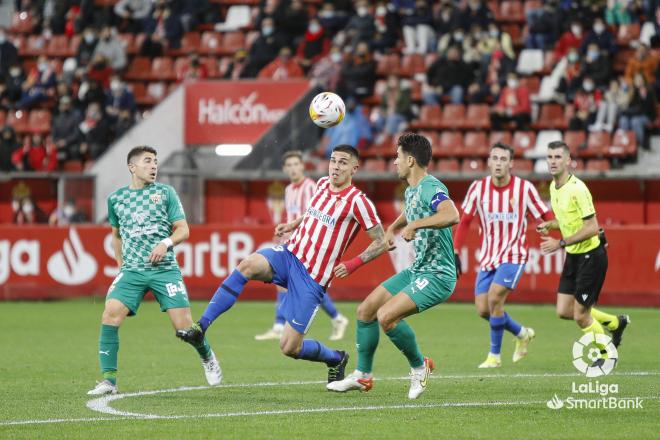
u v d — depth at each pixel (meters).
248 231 54.25
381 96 66.19
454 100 66.94
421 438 20.02
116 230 26.84
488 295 32.50
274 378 29.56
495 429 20.97
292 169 40.22
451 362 33.28
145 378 29.56
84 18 77.69
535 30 69.62
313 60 68.88
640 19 71.12
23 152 65.81
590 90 64.88
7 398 25.59
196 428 21.16
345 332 43.31
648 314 47.72
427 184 24.20
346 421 21.98
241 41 75.44
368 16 69.75
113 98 68.38
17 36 80.25
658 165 62.78
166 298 26.20
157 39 74.69
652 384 27.61
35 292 56.25
